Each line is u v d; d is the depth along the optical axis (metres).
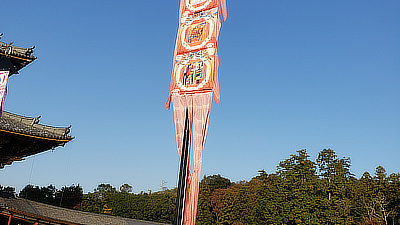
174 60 33.12
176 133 30.91
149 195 104.00
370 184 74.56
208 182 115.06
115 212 95.19
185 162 29.73
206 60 31.50
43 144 26.78
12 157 27.19
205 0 33.19
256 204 86.31
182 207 28.70
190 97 31.30
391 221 71.81
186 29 33.34
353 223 69.44
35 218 36.44
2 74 21.75
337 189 74.94
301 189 74.94
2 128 23.61
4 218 34.34
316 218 70.38
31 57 26.94
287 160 80.94
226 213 91.69
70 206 94.62
